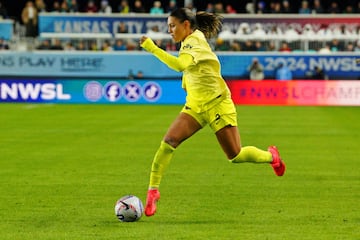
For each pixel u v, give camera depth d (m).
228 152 22.28
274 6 91.88
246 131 50.56
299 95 79.50
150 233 19.95
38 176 30.30
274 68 87.81
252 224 21.20
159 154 21.53
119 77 87.88
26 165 33.56
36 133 48.50
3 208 23.55
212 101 21.34
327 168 33.12
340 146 41.84
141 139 44.91
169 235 19.72
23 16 92.75
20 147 40.66
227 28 90.06
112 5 107.25
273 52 87.50
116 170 32.09
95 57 87.81
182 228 20.61
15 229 20.45
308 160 35.88
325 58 87.56
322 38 88.69
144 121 57.94
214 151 39.19
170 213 22.80
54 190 26.97
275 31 88.94
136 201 21.50
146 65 87.56
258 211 23.16
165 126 53.62
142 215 22.28
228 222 21.47
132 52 87.50
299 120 59.78
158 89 80.31
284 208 23.66
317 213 22.83
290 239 19.38
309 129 52.03
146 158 36.22
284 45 88.25
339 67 87.69
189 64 20.59
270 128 52.88
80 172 31.44
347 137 46.66
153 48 20.41
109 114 65.12
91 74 88.12
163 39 87.88
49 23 90.62
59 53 87.81
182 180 29.44
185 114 21.55
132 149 39.88
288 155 37.78
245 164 34.06
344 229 20.58
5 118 60.72
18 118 60.72
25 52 87.56
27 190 26.95
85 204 24.28
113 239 19.25
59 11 94.62
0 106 75.44
